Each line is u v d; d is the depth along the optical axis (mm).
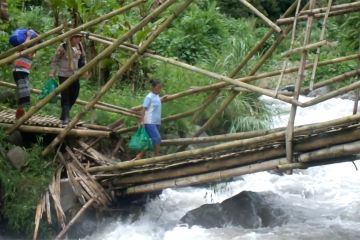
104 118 9711
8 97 9906
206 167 7500
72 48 8594
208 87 8383
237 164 7336
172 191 9305
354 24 12734
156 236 7715
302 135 6836
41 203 7520
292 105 6746
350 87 6406
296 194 9328
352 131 6441
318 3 9320
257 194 8492
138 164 7766
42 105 8016
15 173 7703
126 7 7629
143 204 8602
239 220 7875
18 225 7449
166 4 7316
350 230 7578
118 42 7621
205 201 8984
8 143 8031
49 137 8547
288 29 7379
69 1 11016
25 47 8180
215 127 10742
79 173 8000
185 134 9930
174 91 10953
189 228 7805
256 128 10836
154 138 8344
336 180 9984
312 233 7465
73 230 7730
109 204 8055
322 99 6543
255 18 20484
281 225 7785
